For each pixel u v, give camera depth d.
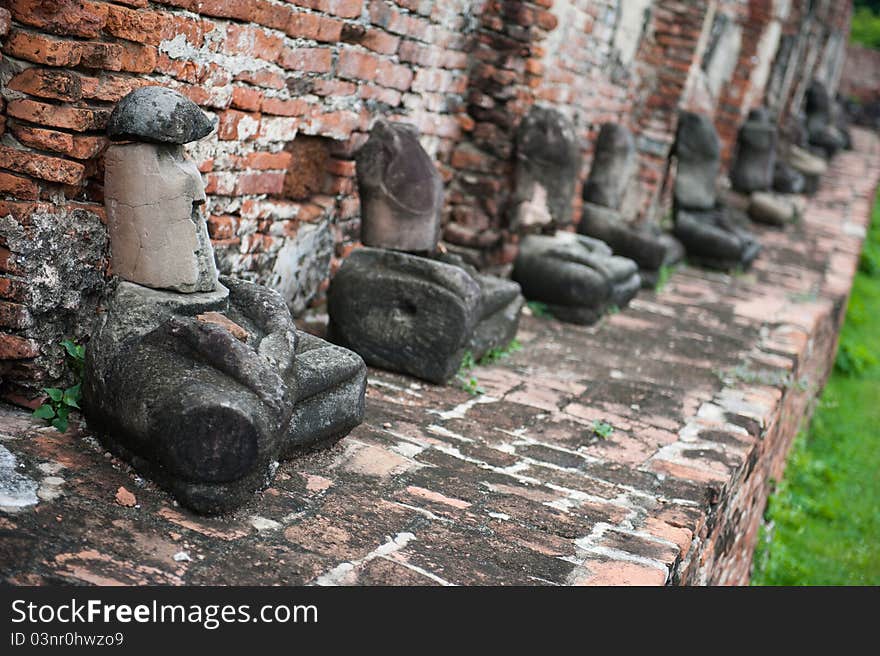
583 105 8.95
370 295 5.18
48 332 3.79
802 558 6.84
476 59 7.20
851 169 20.98
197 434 3.16
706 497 4.38
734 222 11.92
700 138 10.66
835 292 10.17
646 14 9.96
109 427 3.48
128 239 3.69
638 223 9.08
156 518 3.17
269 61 4.96
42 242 3.69
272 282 5.46
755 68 14.09
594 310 7.25
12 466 3.29
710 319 8.19
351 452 4.05
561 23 7.78
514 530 3.64
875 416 10.29
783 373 6.76
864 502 8.05
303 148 5.74
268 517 3.36
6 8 3.61
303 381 3.71
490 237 7.30
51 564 2.79
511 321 6.18
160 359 3.40
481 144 7.31
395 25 6.09
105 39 3.86
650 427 5.21
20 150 3.68
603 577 3.36
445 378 5.23
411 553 3.29
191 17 4.29
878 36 35.25
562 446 4.70
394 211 5.21
